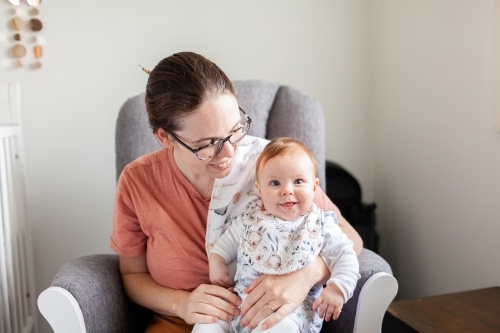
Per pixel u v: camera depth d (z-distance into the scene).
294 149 1.04
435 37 1.52
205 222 1.13
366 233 1.77
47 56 1.70
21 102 1.69
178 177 1.13
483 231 1.34
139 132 1.37
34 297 1.68
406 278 1.79
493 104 1.25
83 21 1.71
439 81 1.51
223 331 0.99
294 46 1.91
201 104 0.91
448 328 1.06
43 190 1.76
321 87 1.96
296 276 0.98
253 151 1.17
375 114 1.98
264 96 1.47
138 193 1.13
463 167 1.42
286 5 1.88
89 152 1.78
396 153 1.82
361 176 2.06
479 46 1.32
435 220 1.58
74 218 1.80
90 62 1.73
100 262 1.19
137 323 1.25
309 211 1.05
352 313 1.04
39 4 1.67
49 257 1.80
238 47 1.86
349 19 1.95
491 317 1.10
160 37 1.78
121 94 1.77
